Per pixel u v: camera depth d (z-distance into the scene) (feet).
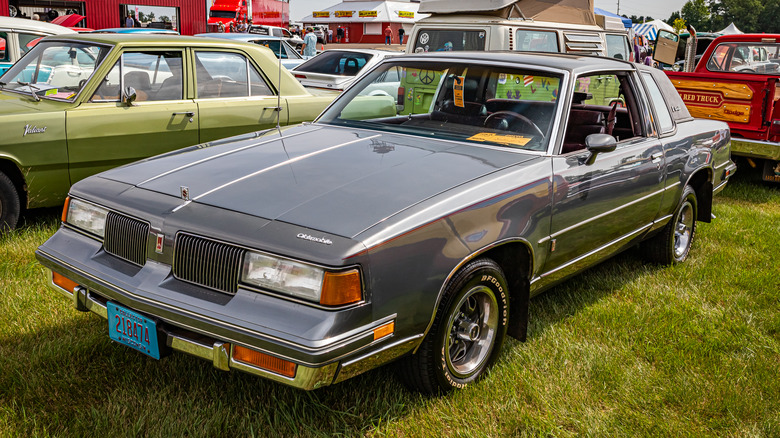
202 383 9.72
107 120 16.70
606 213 12.29
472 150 10.98
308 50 56.03
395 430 8.93
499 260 10.53
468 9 26.45
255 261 7.91
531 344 11.61
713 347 11.99
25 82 18.11
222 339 7.75
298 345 7.33
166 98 17.97
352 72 33.91
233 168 9.89
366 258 7.73
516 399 9.70
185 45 18.30
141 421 8.64
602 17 31.96
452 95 12.64
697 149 16.03
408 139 11.57
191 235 8.36
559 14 28.09
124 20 65.62
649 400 10.07
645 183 13.53
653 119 14.40
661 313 13.33
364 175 9.52
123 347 10.61
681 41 62.44
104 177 10.11
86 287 9.31
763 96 24.67
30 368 9.83
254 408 9.21
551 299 13.85
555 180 10.65
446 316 9.00
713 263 16.84
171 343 8.29
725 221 20.75
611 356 11.32
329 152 10.64
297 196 8.77
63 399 9.25
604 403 9.96
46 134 15.71
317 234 7.87
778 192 25.98
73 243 9.70
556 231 10.84
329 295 7.53
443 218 8.67
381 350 8.07
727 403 10.02
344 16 132.77
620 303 13.74
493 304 10.04
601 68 12.90
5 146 15.14
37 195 16.11
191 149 11.28
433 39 27.84
